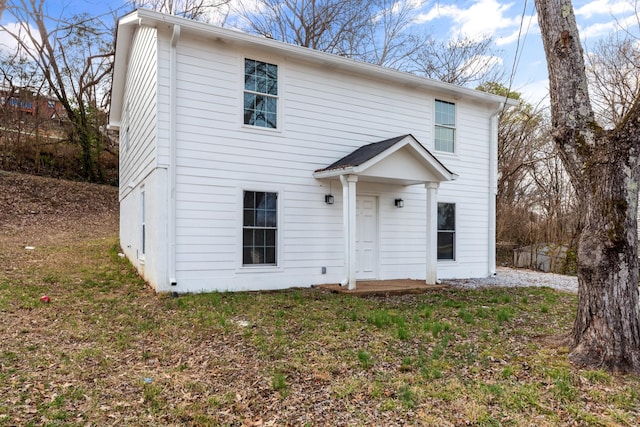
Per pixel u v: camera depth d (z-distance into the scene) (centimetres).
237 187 852
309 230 934
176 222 788
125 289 811
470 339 530
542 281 1170
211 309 663
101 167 2467
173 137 782
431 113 1118
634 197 440
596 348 438
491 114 1220
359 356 454
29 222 1675
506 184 2156
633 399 364
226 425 318
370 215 1030
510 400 356
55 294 746
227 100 845
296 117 923
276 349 480
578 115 468
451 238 1149
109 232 1727
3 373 399
